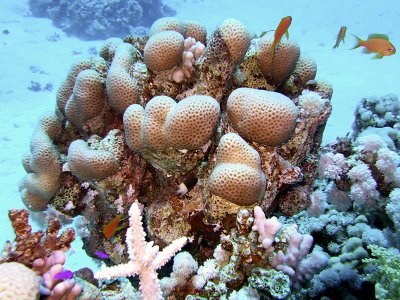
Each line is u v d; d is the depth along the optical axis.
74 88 0.59
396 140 0.77
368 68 3.13
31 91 3.11
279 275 0.39
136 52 0.62
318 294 0.59
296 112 0.47
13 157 2.15
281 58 0.57
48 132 0.64
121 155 0.53
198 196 0.50
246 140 0.49
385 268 0.46
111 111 0.60
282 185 0.51
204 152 0.48
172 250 0.34
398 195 0.56
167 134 0.46
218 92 0.53
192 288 0.42
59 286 0.32
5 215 1.57
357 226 0.64
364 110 0.93
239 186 0.42
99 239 0.63
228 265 0.42
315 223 0.68
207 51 0.53
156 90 0.56
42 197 0.60
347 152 0.69
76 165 0.51
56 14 4.54
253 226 0.41
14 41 3.96
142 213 0.58
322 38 4.27
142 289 0.32
